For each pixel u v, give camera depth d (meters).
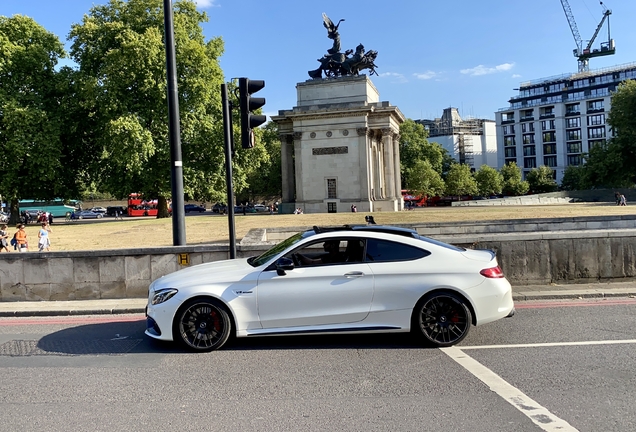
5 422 5.72
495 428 5.36
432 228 27.33
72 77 51.03
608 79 143.12
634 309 11.28
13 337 10.18
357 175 62.06
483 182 117.50
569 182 123.12
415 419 5.62
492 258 9.02
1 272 14.09
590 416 5.64
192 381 7.11
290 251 8.81
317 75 67.88
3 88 48.56
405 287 8.53
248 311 8.56
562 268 14.09
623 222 27.94
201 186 52.72
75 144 53.22
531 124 154.62
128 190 49.66
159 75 46.81
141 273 14.24
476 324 8.59
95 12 52.62
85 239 30.34
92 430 5.47
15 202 53.75
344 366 7.68
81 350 8.99
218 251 14.25
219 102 53.31
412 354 8.22
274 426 5.50
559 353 8.05
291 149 68.88
